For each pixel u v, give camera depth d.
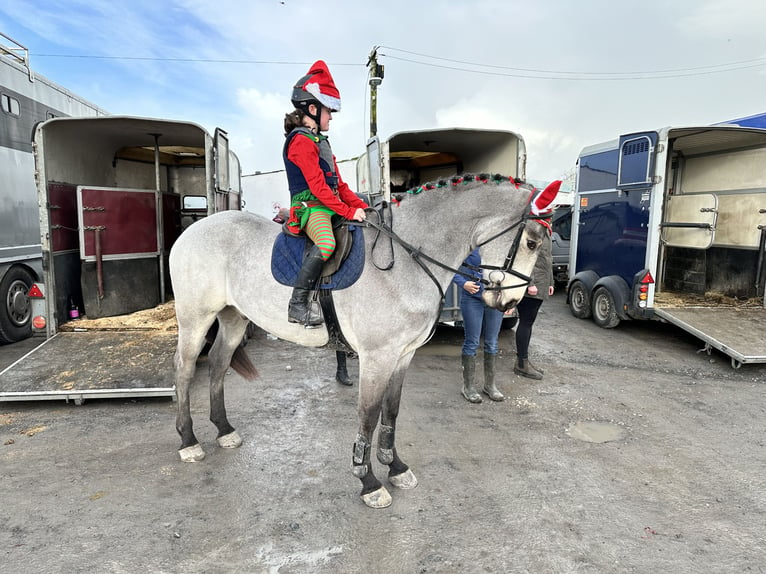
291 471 3.45
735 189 7.45
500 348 6.67
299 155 2.74
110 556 2.58
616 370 5.77
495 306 2.95
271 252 3.23
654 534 2.80
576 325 7.95
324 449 3.78
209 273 3.42
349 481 3.34
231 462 3.56
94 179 6.67
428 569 2.53
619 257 7.41
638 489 3.27
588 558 2.61
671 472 3.49
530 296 5.14
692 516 2.97
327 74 2.82
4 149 6.32
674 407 4.66
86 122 5.53
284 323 3.15
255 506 3.04
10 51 6.73
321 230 2.83
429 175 9.45
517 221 2.83
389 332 2.89
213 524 2.86
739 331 6.18
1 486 3.21
